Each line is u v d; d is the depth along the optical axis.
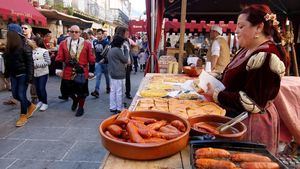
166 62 4.55
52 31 12.94
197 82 2.23
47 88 6.95
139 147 0.92
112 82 4.71
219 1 4.71
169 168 0.92
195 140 1.03
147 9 4.24
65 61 4.45
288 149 2.28
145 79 2.96
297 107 2.12
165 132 1.06
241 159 0.87
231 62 1.58
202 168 0.83
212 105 1.68
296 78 2.44
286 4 4.66
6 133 3.63
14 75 3.86
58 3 15.70
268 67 1.21
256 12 1.32
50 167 2.71
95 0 24.33
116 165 0.92
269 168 0.82
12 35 3.75
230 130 1.16
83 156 2.98
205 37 9.25
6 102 5.14
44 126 3.95
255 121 1.46
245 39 1.38
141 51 12.07
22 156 2.94
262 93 1.24
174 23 7.56
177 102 1.78
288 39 3.52
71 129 3.85
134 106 1.67
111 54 4.64
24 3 7.31
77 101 4.84
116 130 1.03
